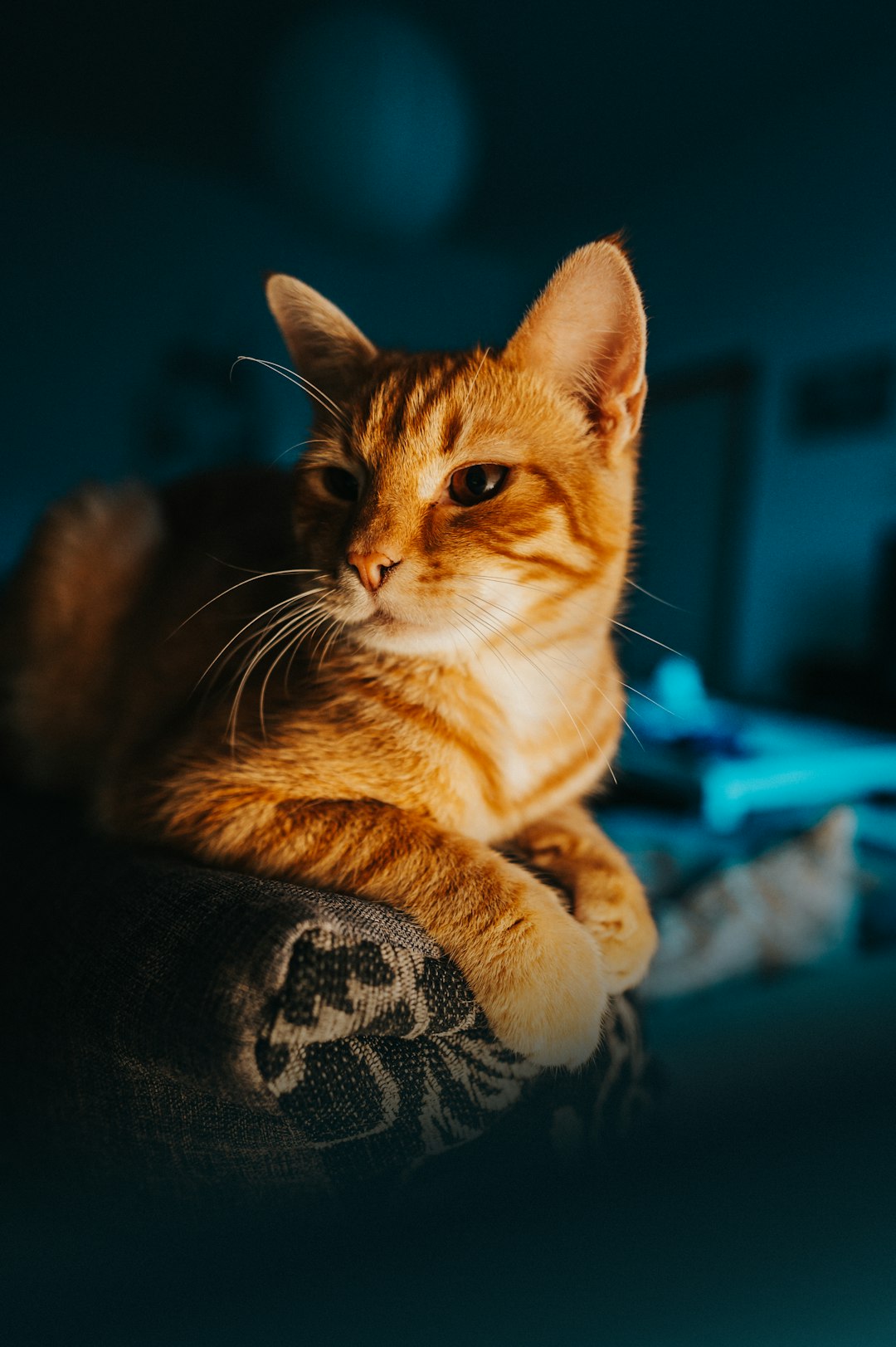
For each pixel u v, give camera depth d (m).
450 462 1.15
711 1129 0.67
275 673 1.24
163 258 5.95
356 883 0.99
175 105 5.03
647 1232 0.60
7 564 5.62
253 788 1.12
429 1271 0.61
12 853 1.12
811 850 2.13
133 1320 0.61
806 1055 1.24
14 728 1.61
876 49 4.45
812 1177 0.61
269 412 6.37
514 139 5.29
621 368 1.19
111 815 1.21
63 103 5.07
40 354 5.64
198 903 0.84
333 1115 0.72
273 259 6.37
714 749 3.42
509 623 1.17
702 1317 0.56
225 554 1.49
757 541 5.34
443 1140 0.78
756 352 5.34
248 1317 0.60
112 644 1.58
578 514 1.20
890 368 4.60
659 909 1.95
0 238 5.47
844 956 1.95
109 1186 0.80
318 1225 0.69
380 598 1.11
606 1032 0.98
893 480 4.61
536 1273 0.60
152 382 5.97
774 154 5.14
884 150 4.56
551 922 0.96
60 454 5.75
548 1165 0.78
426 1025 0.76
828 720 4.14
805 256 5.03
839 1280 0.56
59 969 0.85
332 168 5.68
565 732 1.28
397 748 1.14
